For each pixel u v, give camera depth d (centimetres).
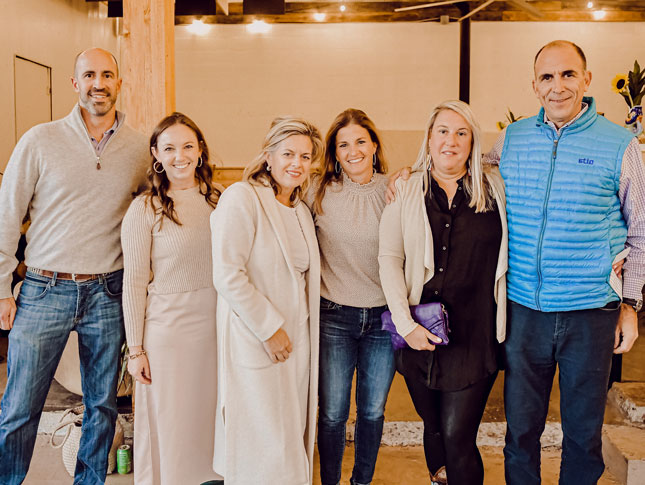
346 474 281
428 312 202
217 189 243
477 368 207
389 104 931
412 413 325
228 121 940
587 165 199
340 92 932
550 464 294
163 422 224
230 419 201
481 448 311
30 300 230
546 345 209
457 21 912
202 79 934
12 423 232
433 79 924
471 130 203
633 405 310
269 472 201
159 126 224
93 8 847
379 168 239
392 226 213
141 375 223
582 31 908
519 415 215
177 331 224
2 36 614
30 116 681
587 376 206
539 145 207
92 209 231
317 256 213
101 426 244
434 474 242
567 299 204
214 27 927
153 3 294
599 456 211
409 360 211
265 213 204
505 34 915
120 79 242
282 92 934
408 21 902
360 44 924
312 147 211
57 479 275
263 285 203
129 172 240
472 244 205
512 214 211
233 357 202
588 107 202
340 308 227
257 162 211
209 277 230
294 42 926
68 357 329
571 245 202
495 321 212
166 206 223
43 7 705
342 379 230
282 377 203
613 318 206
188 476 231
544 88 201
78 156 229
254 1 754
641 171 200
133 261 221
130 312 221
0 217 227
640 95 392
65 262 229
